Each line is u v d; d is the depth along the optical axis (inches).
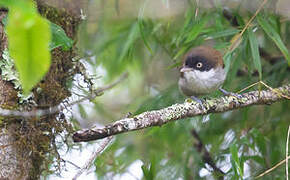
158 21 342.6
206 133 353.4
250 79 316.5
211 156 338.3
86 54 331.0
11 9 98.9
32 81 94.3
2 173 204.1
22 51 92.5
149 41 361.1
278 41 267.0
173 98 328.5
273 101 256.8
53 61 225.3
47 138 224.2
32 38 92.3
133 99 388.2
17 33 91.5
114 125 193.5
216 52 306.7
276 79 337.4
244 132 323.6
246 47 302.7
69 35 237.3
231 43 280.5
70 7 236.5
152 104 320.2
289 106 335.3
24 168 212.4
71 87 245.8
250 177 305.4
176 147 350.6
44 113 219.9
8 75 205.3
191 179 327.3
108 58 383.6
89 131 183.8
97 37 366.3
